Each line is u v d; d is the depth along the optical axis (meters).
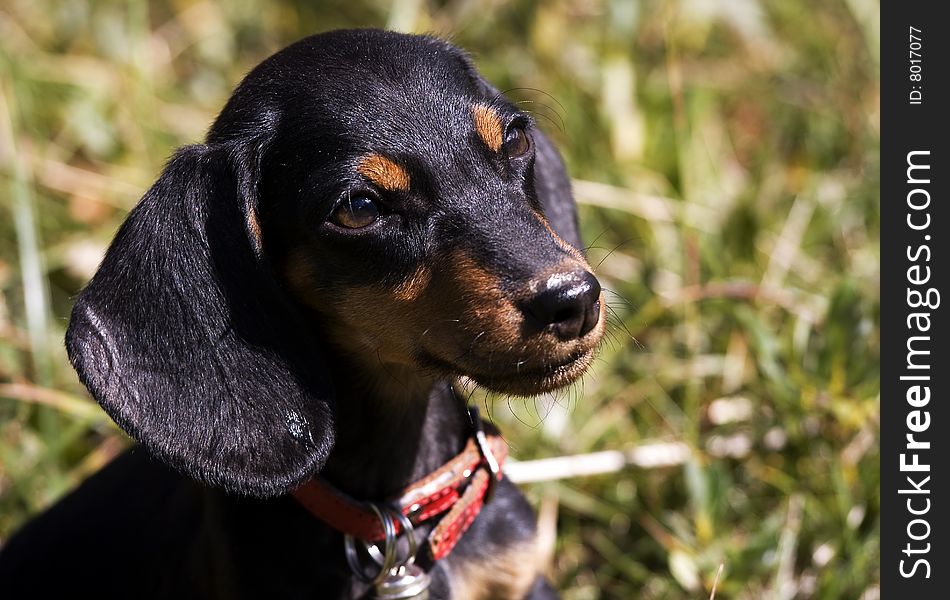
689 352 4.79
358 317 3.16
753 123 6.16
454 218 3.06
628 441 4.66
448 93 3.17
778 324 4.91
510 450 4.52
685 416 4.66
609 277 5.12
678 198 5.37
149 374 3.02
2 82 5.72
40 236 5.38
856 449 4.39
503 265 2.98
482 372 3.05
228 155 3.14
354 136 3.07
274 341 3.11
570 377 3.03
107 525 3.83
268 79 3.22
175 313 3.04
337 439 3.38
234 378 3.06
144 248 3.06
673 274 5.09
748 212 5.23
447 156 3.10
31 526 3.99
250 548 3.34
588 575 4.39
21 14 6.43
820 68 6.22
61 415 4.68
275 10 6.63
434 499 3.42
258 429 3.06
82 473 4.55
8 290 5.18
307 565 3.37
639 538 4.39
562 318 2.94
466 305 3.01
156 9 6.71
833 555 4.14
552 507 4.33
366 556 3.41
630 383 4.81
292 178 3.11
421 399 3.41
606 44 5.91
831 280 5.09
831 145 5.87
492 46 6.20
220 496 3.37
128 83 5.95
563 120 5.60
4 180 5.48
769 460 4.48
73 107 5.86
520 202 3.13
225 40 6.49
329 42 3.25
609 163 5.49
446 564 3.48
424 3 6.35
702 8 6.22
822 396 4.45
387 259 3.09
